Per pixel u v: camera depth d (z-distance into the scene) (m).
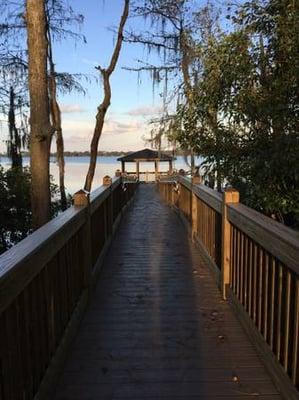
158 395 2.58
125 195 11.73
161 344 3.28
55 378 2.68
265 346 2.90
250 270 3.38
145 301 4.28
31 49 6.10
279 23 4.59
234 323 3.69
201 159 6.09
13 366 1.96
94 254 4.91
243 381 2.73
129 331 3.54
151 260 6.00
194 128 5.65
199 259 6.02
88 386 2.70
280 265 2.61
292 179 4.73
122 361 3.01
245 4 4.96
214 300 4.29
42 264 2.43
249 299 3.41
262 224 2.92
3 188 10.04
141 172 31.61
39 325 2.44
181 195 9.80
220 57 5.12
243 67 4.91
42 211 6.25
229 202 4.18
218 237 4.82
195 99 5.63
